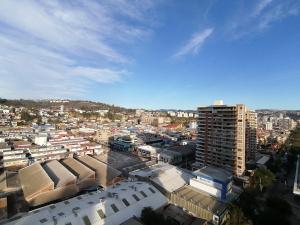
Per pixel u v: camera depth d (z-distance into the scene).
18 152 114.75
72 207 54.50
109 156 129.00
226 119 102.88
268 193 84.81
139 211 57.59
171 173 87.81
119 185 72.25
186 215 62.44
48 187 72.94
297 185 65.56
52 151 124.00
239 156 99.12
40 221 48.09
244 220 54.72
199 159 115.31
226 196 66.88
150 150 141.88
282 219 59.16
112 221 51.59
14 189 73.00
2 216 59.78
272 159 132.50
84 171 89.44
